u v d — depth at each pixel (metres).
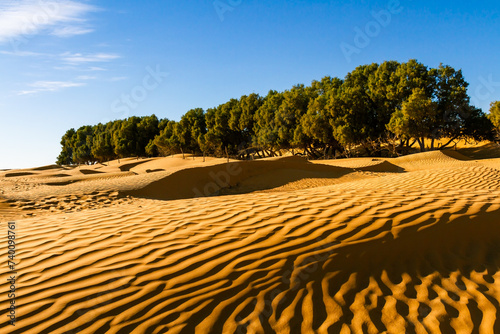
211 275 3.83
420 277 3.82
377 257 4.11
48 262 4.18
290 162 22.81
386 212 5.04
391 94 47.66
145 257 4.24
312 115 51.41
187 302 3.41
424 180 13.17
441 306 3.36
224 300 3.45
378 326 3.12
